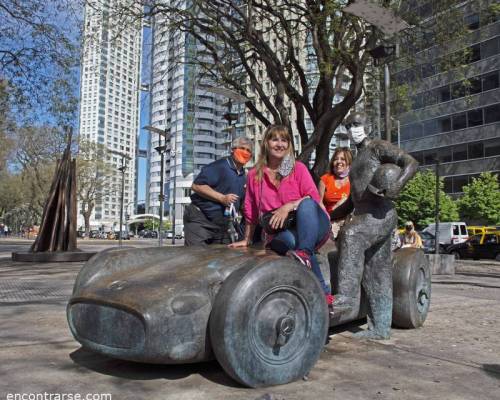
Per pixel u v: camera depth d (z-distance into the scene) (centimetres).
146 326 289
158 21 1532
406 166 408
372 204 431
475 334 495
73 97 1636
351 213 474
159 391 298
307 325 325
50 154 4444
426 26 1473
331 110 1387
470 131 4575
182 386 307
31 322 512
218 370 339
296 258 345
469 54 1571
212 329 296
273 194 388
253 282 297
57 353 383
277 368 309
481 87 4472
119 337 302
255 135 4069
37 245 1575
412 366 366
